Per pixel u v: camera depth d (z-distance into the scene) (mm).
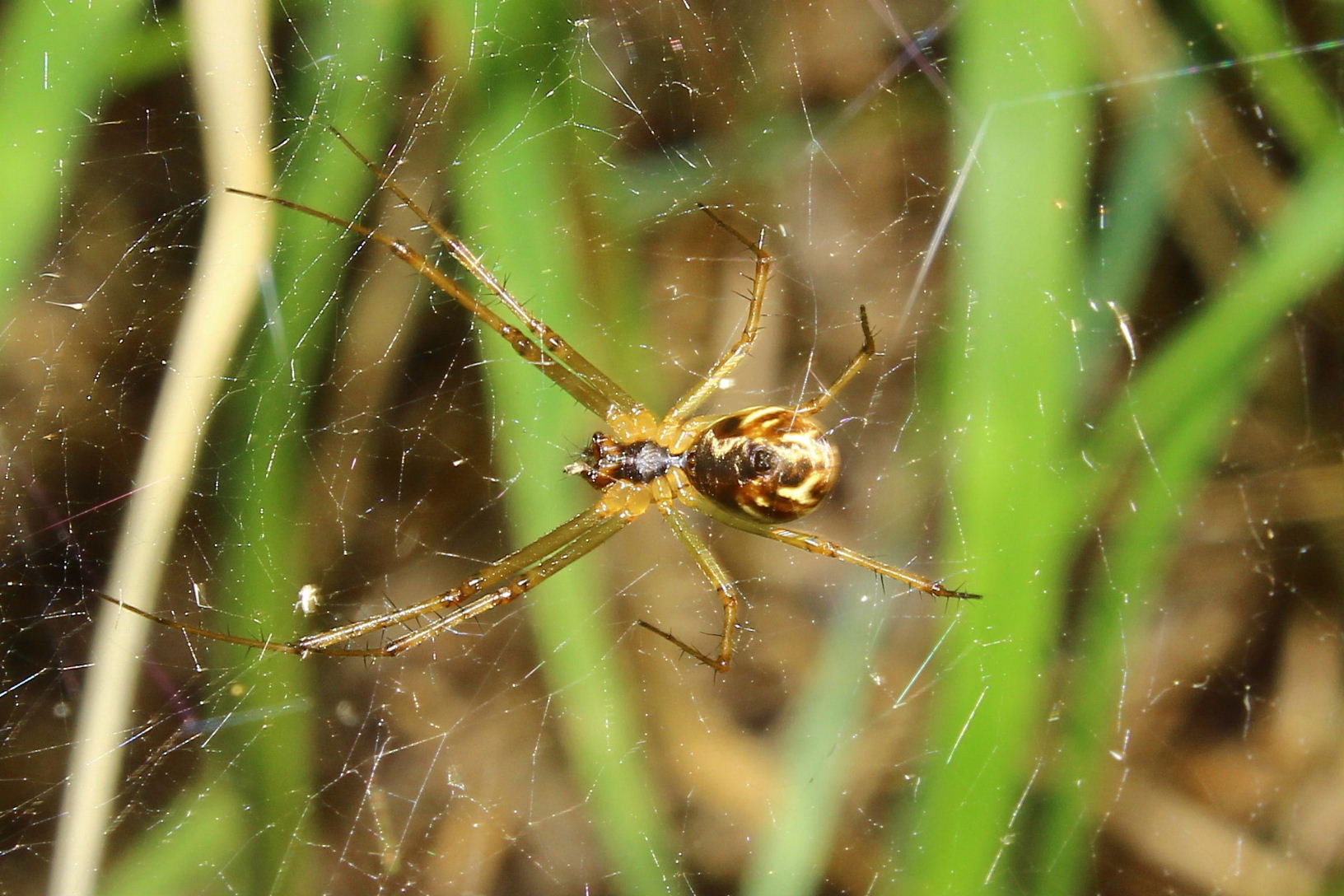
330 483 145
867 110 148
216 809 144
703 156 147
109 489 143
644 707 148
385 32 143
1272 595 151
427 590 147
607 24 146
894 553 149
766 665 149
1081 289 148
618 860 144
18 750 142
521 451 145
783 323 149
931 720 146
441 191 144
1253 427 151
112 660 141
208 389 142
